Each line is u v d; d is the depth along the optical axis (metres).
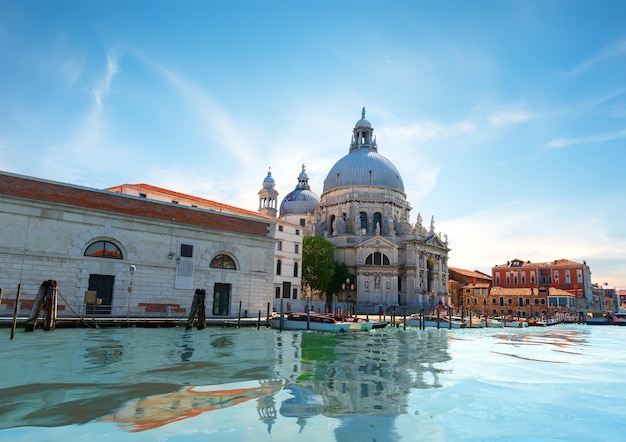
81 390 11.38
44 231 30.42
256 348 21.59
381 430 8.81
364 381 13.69
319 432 8.54
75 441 7.76
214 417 9.32
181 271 36.12
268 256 41.91
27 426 8.52
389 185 105.81
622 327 77.62
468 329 53.22
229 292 39.00
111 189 55.94
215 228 38.38
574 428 9.38
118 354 17.70
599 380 15.34
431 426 9.18
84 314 30.59
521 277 121.44
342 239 97.56
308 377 14.04
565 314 93.50
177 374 13.84
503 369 17.44
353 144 117.44
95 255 32.59
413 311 86.69
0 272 28.59
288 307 74.44
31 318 25.47
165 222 35.59
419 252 95.06
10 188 29.36
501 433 8.91
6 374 13.10
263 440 8.02
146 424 8.77
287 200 118.88
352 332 37.03
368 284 91.88
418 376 14.98
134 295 33.75
